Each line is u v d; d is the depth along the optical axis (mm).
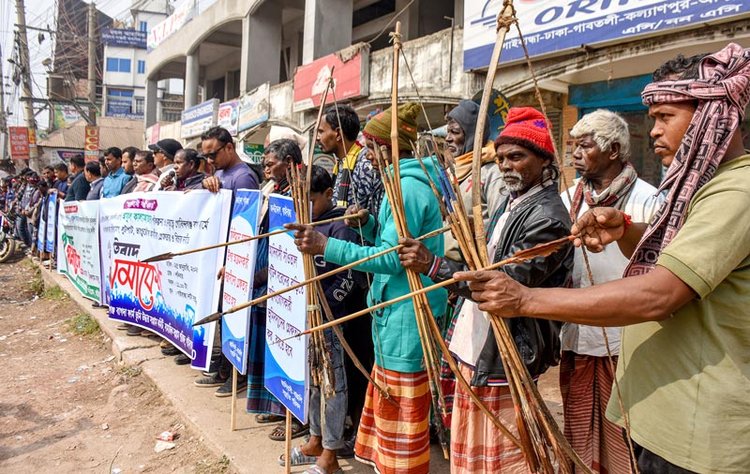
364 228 2824
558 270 1932
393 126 1963
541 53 6277
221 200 3873
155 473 3162
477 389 2033
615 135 2287
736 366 1359
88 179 7680
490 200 2988
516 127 1957
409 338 2291
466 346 2105
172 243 4406
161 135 21422
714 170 1381
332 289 2861
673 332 1445
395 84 1973
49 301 7684
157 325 4734
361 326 3119
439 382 1912
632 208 2303
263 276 3369
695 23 4891
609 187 2342
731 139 1370
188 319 4180
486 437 2031
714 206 1316
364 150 3279
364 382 3184
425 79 8469
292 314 2811
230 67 21641
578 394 2385
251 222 3338
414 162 2340
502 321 1523
